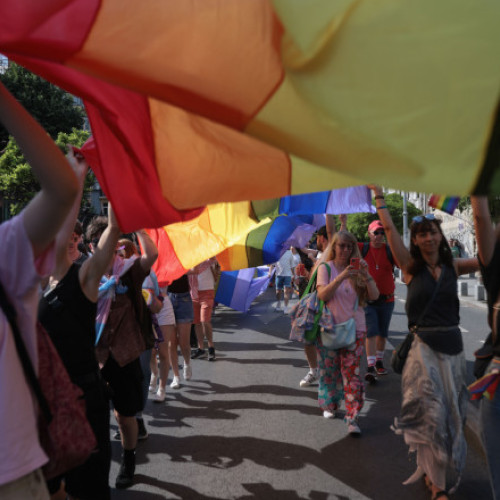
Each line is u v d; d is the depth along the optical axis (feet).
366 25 5.20
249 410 18.93
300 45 5.32
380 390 20.88
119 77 5.37
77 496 9.42
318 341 17.26
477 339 31.78
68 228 8.85
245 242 21.36
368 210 15.64
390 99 5.21
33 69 6.34
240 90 5.45
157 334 17.08
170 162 7.52
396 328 36.50
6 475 5.11
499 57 5.05
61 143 100.73
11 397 5.27
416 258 11.82
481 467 13.24
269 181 7.54
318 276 16.99
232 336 35.24
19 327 5.57
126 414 12.76
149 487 12.98
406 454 14.42
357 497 12.05
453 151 5.16
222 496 12.36
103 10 5.30
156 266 13.43
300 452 14.82
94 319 9.21
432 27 5.11
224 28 5.43
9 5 5.13
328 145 5.36
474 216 9.16
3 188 97.40
